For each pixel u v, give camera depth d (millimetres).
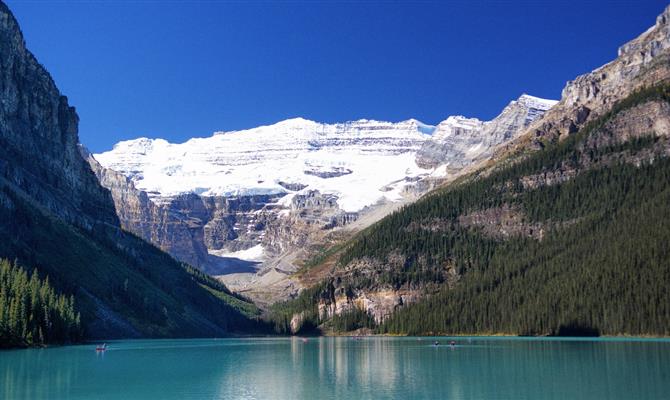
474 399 118062
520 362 172250
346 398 121688
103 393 128250
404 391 128375
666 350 198625
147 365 177625
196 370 166500
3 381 142250
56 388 134000
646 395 117750
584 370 151375
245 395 126438
